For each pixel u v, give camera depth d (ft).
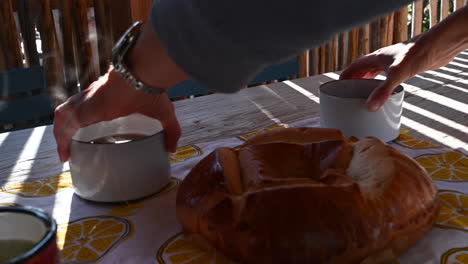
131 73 1.44
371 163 1.54
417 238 1.42
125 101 1.62
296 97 3.26
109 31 5.04
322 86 2.30
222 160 1.58
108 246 1.49
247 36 1.11
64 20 4.70
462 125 2.56
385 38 7.18
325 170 1.56
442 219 1.57
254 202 1.36
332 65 6.73
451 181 1.86
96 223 1.64
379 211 1.35
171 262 1.39
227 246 1.36
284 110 2.97
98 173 1.72
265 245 1.29
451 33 2.14
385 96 2.04
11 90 3.17
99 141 1.88
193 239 1.48
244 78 1.28
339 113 2.11
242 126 2.69
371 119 2.10
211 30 1.11
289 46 1.13
